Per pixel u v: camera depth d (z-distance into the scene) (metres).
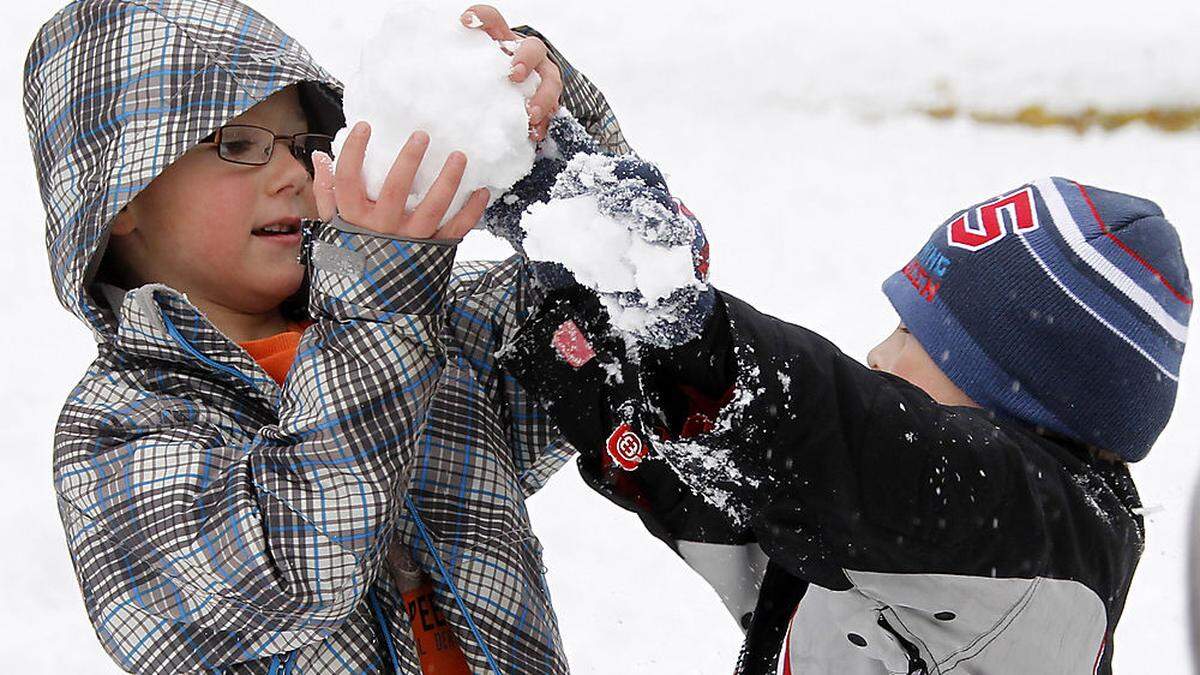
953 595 3.80
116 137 3.99
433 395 3.82
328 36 15.77
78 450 3.79
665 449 3.41
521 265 4.13
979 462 3.64
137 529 3.60
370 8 16.31
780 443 3.42
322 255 3.47
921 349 4.52
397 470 3.54
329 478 3.46
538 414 4.40
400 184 3.33
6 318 11.20
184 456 3.65
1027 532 3.74
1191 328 11.13
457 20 3.47
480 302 4.38
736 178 13.52
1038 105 14.63
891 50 15.56
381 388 3.45
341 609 3.62
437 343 3.57
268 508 3.48
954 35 15.67
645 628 8.11
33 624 8.09
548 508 9.12
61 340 10.98
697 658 7.89
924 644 4.03
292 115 4.41
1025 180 13.48
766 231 12.49
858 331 10.91
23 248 12.13
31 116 4.28
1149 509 4.43
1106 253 4.25
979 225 4.45
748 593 4.52
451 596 4.05
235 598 3.56
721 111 14.82
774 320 3.57
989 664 3.97
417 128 3.37
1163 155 13.90
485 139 3.35
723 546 4.30
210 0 4.21
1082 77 14.87
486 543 4.10
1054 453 4.16
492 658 4.07
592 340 3.40
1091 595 4.08
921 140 14.20
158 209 4.19
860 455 3.48
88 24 4.11
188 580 3.59
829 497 3.49
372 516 3.49
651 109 14.95
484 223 3.66
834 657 4.40
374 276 3.41
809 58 15.66
